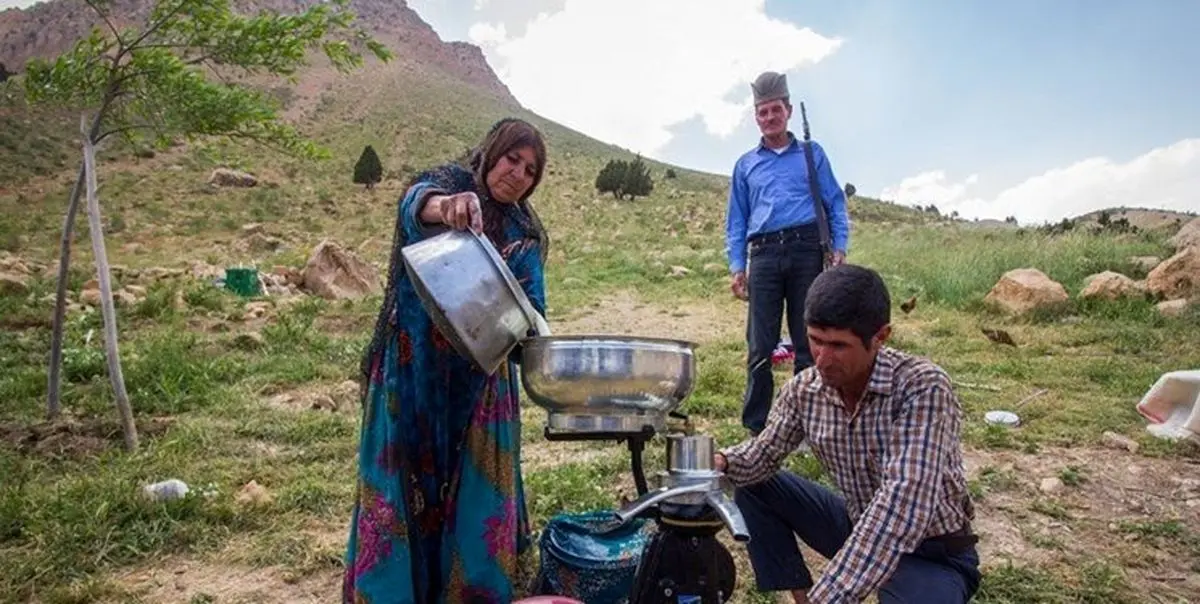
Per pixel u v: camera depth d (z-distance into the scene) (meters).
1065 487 4.49
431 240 2.40
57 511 4.11
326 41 6.02
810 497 2.83
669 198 46.53
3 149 38.28
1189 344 8.08
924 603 2.30
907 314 10.61
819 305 2.26
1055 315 9.92
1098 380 6.94
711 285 14.95
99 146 6.29
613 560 2.68
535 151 2.72
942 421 2.30
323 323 11.06
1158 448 5.05
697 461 2.31
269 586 3.52
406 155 58.09
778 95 4.81
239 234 26.92
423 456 2.80
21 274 14.39
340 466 5.03
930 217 48.97
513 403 2.89
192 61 5.86
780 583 2.86
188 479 4.71
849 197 54.91
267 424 5.88
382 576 2.66
